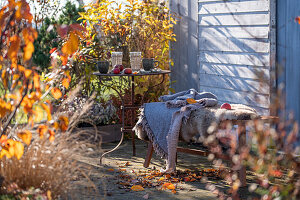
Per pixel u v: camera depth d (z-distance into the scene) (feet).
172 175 15.17
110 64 23.11
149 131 15.96
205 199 12.44
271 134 8.45
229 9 18.54
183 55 22.02
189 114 14.82
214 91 19.98
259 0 16.84
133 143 18.51
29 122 9.84
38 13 26.58
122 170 15.90
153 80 23.49
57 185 9.88
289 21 15.61
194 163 16.89
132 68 18.47
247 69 17.70
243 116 13.35
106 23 23.39
